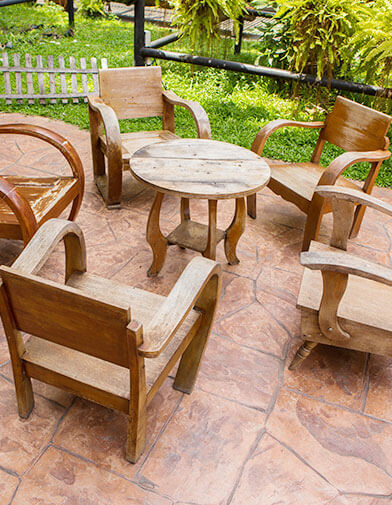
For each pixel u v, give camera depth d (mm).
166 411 2068
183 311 1572
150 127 5062
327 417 2098
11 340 1700
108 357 1530
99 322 1414
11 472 1787
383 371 2369
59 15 10156
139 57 5797
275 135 5020
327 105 5680
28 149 4508
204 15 5758
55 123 5148
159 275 2951
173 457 1881
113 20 10711
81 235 1972
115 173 3441
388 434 2041
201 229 3053
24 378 1862
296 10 5070
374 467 1902
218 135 4891
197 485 1788
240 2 5949
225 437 1976
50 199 2809
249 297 2807
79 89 6000
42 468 1808
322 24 4977
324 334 2139
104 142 3568
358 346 2154
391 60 4898
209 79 6387
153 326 1508
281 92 6141
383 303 2223
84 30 9383
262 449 1938
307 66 5434
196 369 2084
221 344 2447
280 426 2041
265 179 2602
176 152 2898
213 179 2561
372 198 2377
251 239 3416
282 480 1828
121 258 3078
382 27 4828
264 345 2467
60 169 4176
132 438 1755
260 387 2223
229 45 6367
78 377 1703
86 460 1847
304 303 2146
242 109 5660
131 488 1763
